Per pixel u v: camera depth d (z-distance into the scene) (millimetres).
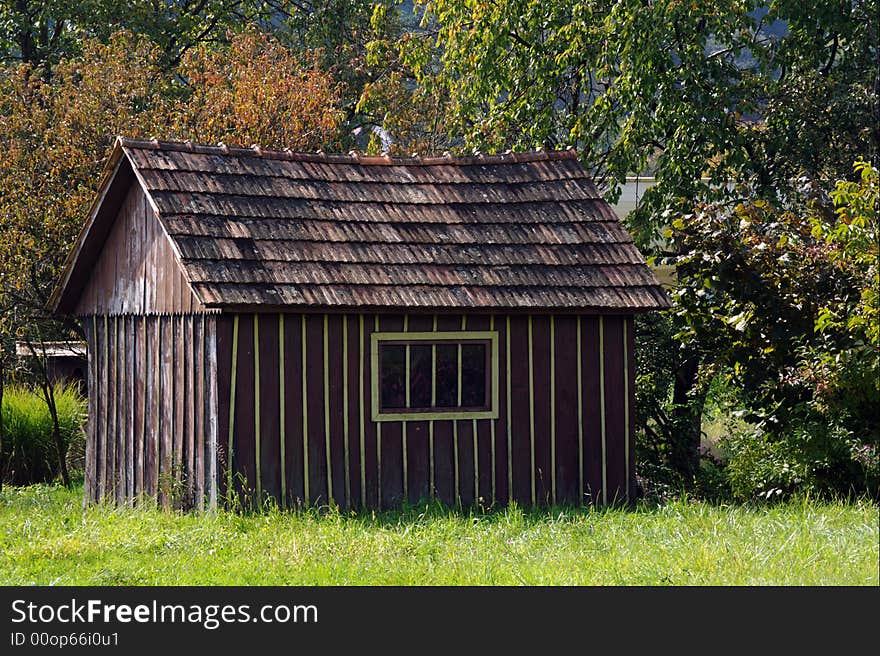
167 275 18594
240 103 28312
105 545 15016
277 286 17312
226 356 17297
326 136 29812
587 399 19281
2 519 18094
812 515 15516
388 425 18219
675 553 13484
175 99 31391
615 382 19453
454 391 18641
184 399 18188
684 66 25953
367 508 17984
